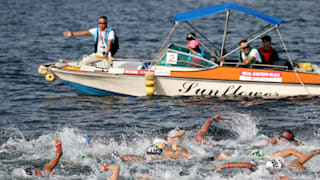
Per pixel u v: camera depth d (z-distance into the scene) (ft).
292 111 128.36
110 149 100.78
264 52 144.05
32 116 124.67
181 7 455.22
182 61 141.28
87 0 516.73
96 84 143.33
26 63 195.00
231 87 141.28
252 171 88.22
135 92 143.43
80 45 245.45
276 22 140.36
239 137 108.99
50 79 143.43
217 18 366.22
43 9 430.20
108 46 144.66
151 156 95.35
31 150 99.45
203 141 104.94
